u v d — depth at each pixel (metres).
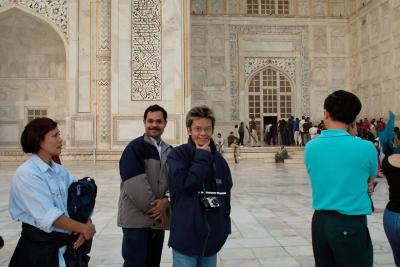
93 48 19.80
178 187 2.80
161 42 19.42
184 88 19.45
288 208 8.31
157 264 3.79
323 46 26.83
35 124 2.80
